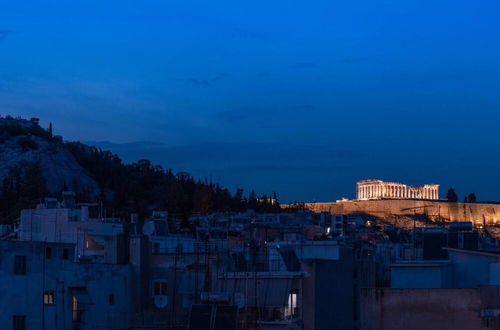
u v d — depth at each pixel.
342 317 85.25
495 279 64.50
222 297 76.00
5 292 78.50
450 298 60.00
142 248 89.69
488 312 58.66
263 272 83.06
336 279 85.31
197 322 73.62
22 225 136.00
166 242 107.88
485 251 69.12
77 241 107.94
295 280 82.00
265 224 143.88
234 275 83.12
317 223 173.25
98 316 85.12
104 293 86.06
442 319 59.97
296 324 80.38
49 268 81.88
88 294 84.62
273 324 79.94
